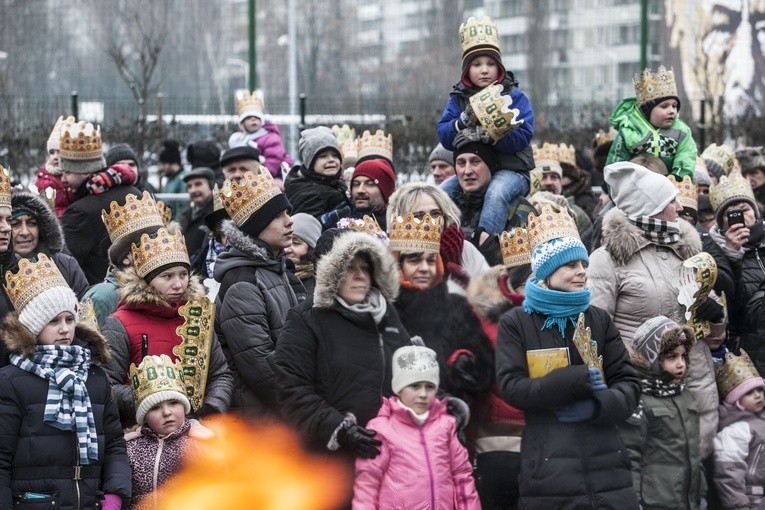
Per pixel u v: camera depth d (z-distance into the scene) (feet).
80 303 25.13
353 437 20.76
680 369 24.14
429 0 126.00
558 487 21.11
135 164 38.75
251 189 24.82
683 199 29.50
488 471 21.91
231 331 23.97
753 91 87.04
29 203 26.32
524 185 29.17
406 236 22.95
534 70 118.62
